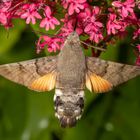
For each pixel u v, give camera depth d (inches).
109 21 15.6
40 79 14.4
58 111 14.2
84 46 15.7
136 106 18.3
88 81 14.4
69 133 18.1
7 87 18.6
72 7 15.4
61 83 14.3
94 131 18.2
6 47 18.1
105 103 18.3
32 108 18.3
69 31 15.6
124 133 18.2
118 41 17.1
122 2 16.0
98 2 15.9
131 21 15.8
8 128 18.4
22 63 14.4
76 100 14.2
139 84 18.3
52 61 14.5
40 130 18.2
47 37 15.7
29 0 16.0
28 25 18.1
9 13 16.0
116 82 14.4
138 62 16.2
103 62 14.5
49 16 15.7
